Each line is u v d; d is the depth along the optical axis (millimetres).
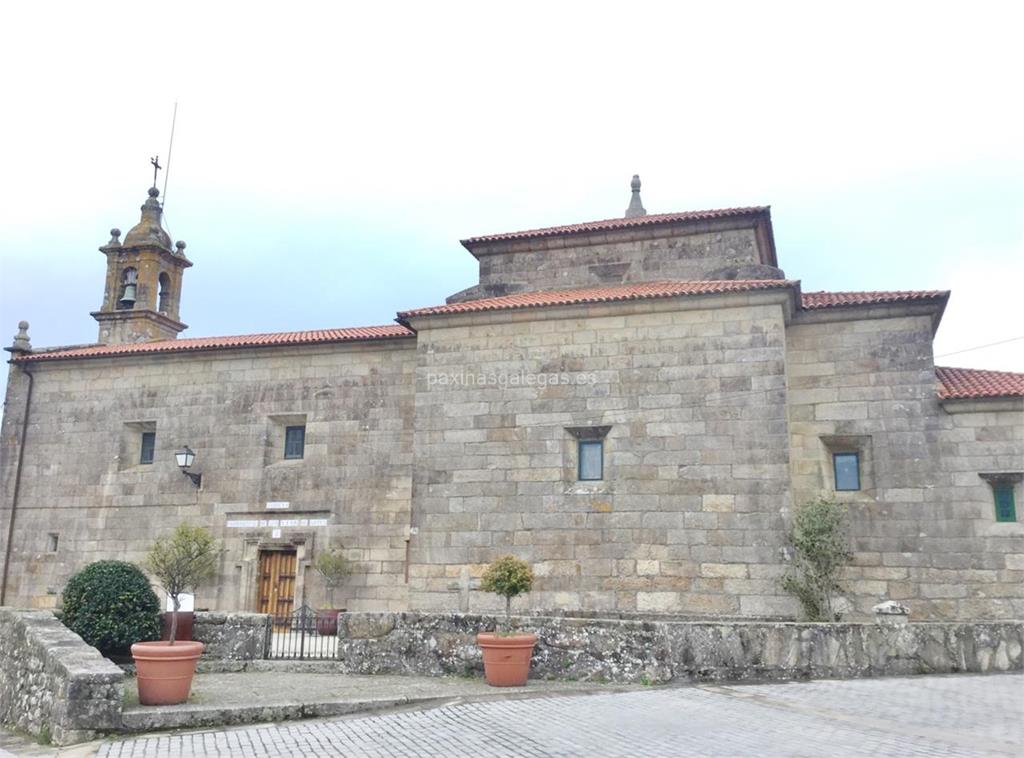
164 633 17484
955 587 20562
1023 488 20625
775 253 28953
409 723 11922
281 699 13469
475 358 23516
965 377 22984
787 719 11117
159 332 35531
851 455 22219
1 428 30031
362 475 26219
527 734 10742
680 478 21188
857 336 22531
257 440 27391
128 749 11016
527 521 22078
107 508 28344
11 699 14359
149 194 36875
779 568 19984
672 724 11031
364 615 16688
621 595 20938
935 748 9336
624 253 26719
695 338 21891
